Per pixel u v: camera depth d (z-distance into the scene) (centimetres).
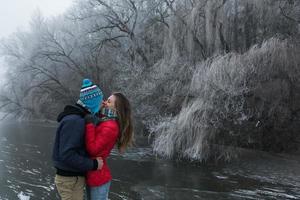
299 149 2148
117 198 1304
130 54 3162
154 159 1997
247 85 1972
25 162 1958
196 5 2317
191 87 2027
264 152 2139
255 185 1502
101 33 3616
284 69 1988
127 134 456
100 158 424
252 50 1983
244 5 2244
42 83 4109
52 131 3391
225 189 1440
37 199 1307
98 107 433
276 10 2189
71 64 3922
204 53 2252
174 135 1958
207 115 1919
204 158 1917
